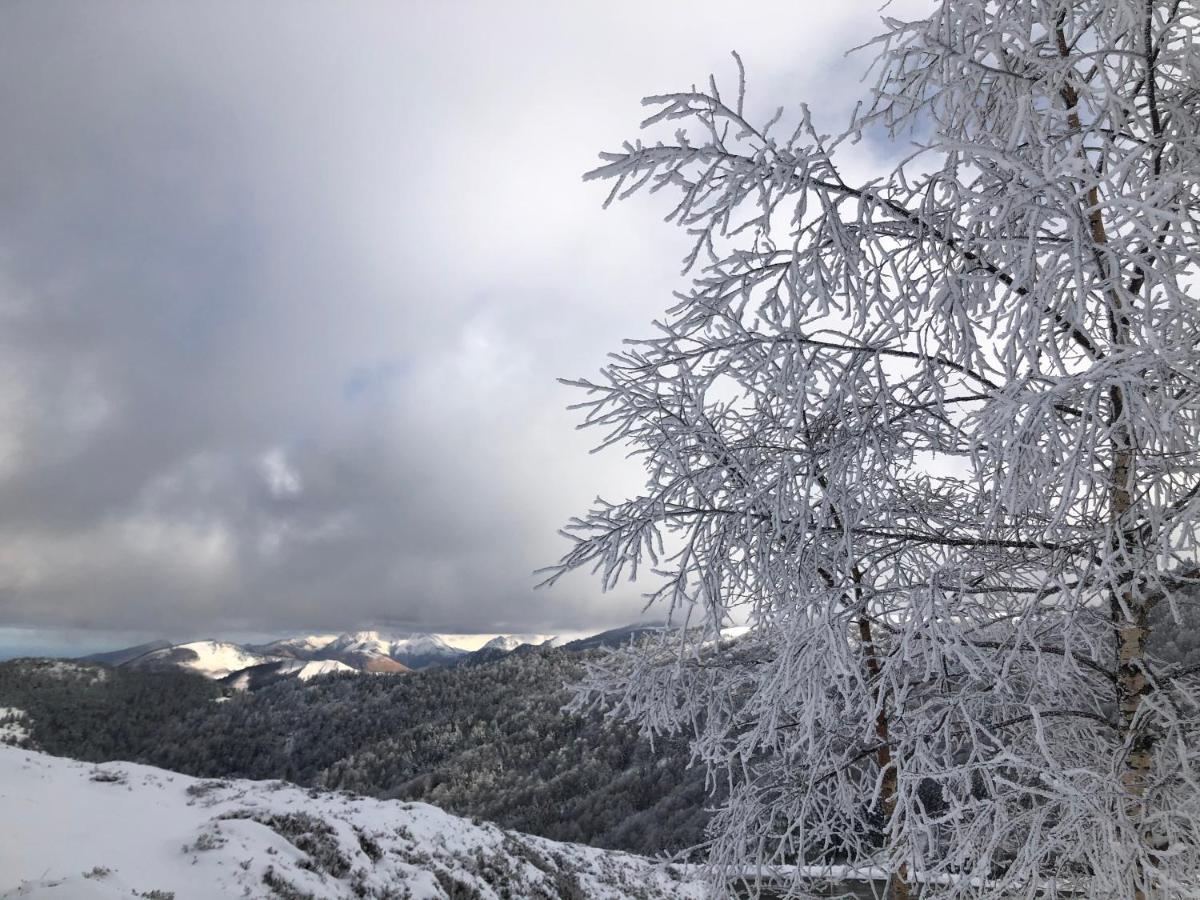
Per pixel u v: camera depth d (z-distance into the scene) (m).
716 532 3.76
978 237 2.89
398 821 13.70
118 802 10.92
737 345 3.32
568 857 17.02
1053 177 2.21
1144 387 2.61
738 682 4.72
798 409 3.12
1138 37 2.81
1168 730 3.12
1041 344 2.61
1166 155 3.13
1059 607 3.18
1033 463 2.67
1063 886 2.99
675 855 5.04
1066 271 2.51
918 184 2.79
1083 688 4.07
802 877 4.17
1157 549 2.93
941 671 3.42
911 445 4.05
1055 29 3.15
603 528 4.02
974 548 3.92
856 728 4.54
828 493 3.32
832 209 2.82
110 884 6.65
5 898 5.93
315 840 9.63
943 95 2.84
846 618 3.37
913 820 3.15
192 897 7.05
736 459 3.76
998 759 2.73
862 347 3.23
